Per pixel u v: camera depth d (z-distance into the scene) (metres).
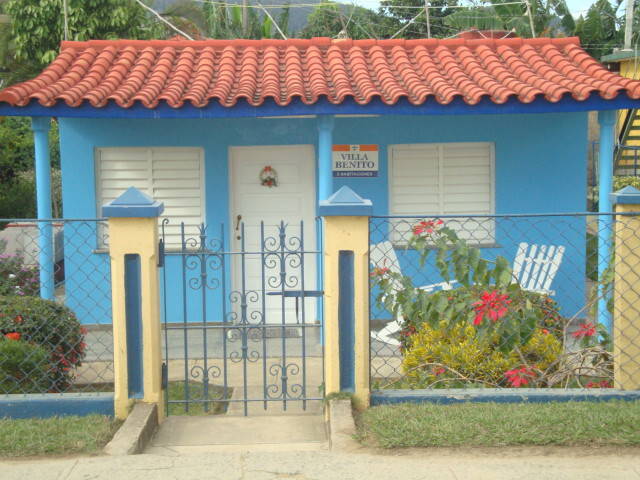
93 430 5.29
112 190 9.88
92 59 9.69
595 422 5.11
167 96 8.27
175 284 9.91
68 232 9.74
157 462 4.86
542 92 8.23
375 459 4.85
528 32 19.61
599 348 6.13
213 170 9.83
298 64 9.46
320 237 9.02
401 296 6.14
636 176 16.52
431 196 9.95
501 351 6.04
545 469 4.64
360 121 9.80
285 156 9.96
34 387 6.25
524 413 5.28
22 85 8.50
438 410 5.44
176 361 8.35
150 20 19.97
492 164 9.89
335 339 5.66
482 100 8.28
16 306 6.72
